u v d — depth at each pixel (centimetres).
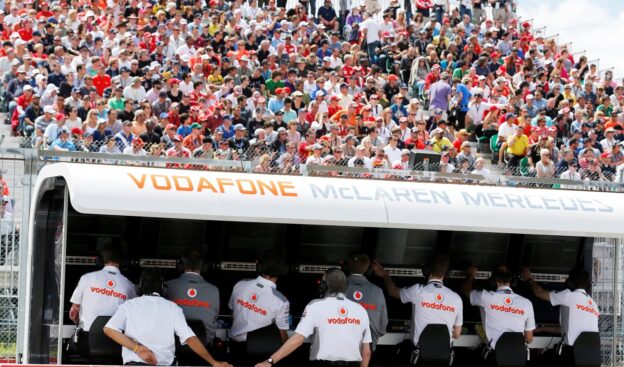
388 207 1697
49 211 1752
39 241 1742
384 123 4125
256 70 4388
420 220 1705
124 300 1705
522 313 1905
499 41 5478
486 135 4406
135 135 3419
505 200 1777
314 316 1662
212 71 4434
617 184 2030
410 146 3922
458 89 4525
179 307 1661
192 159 1834
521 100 4772
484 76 4903
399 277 2044
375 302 1819
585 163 4019
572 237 2120
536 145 4044
